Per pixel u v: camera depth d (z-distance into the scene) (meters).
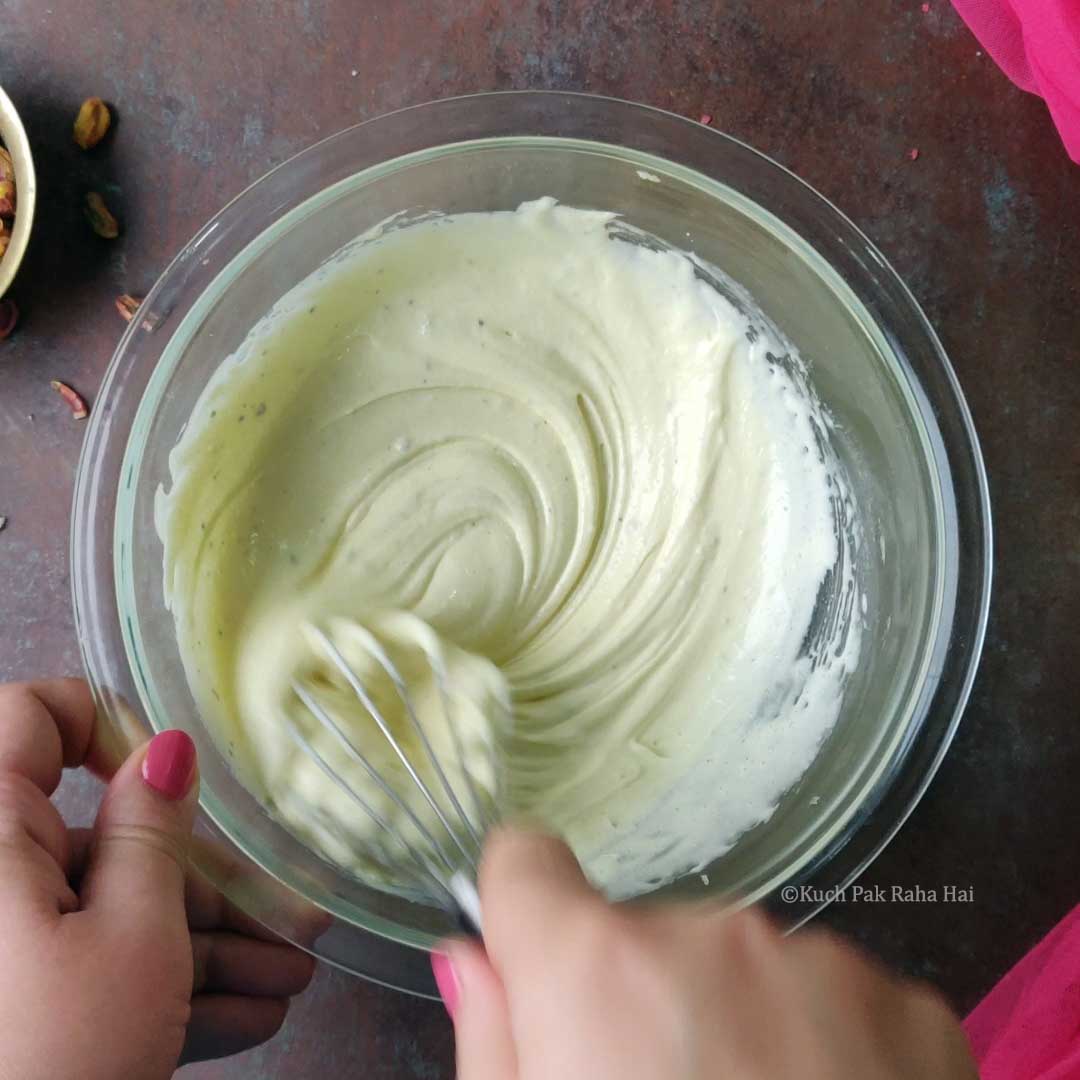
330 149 0.27
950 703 0.25
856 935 0.29
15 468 0.30
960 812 0.29
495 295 0.28
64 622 0.29
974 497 0.26
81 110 0.30
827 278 0.26
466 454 0.29
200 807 0.25
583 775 0.28
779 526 0.29
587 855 0.27
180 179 0.30
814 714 0.27
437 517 0.28
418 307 0.28
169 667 0.26
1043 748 0.29
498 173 0.26
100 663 0.25
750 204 0.26
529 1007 0.17
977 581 0.26
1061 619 0.29
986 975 0.28
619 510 0.29
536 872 0.19
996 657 0.29
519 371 0.29
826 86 0.30
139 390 0.26
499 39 0.30
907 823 0.29
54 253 0.30
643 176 0.26
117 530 0.25
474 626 0.28
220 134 0.30
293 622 0.27
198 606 0.27
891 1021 0.17
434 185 0.26
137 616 0.25
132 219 0.30
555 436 0.29
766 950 0.17
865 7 0.30
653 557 0.29
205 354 0.26
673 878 0.27
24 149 0.28
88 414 0.30
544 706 0.28
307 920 0.25
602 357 0.29
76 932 0.21
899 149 0.30
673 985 0.17
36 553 0.30
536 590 0.29
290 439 0.28
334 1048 0.29
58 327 0.30
